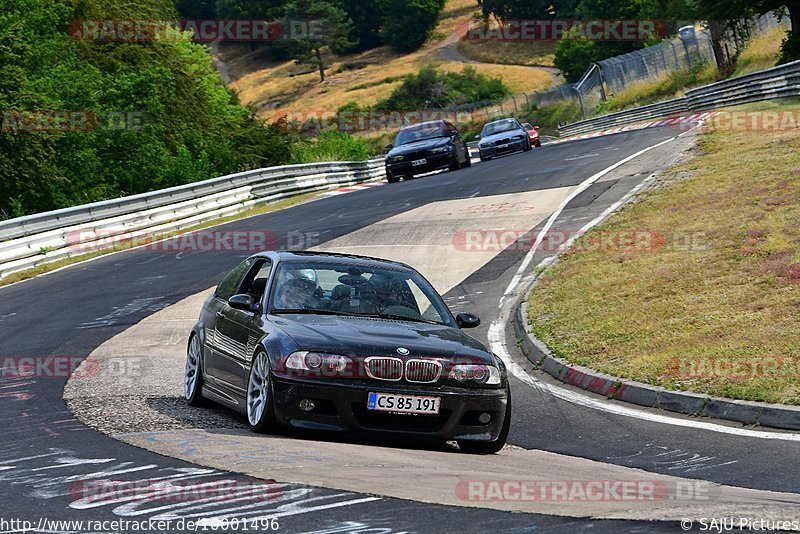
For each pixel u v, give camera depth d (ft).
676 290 130.00
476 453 72.74
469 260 179.11
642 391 94.07
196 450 61.21
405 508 46.70
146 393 93.25
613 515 46.65
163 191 260.83
